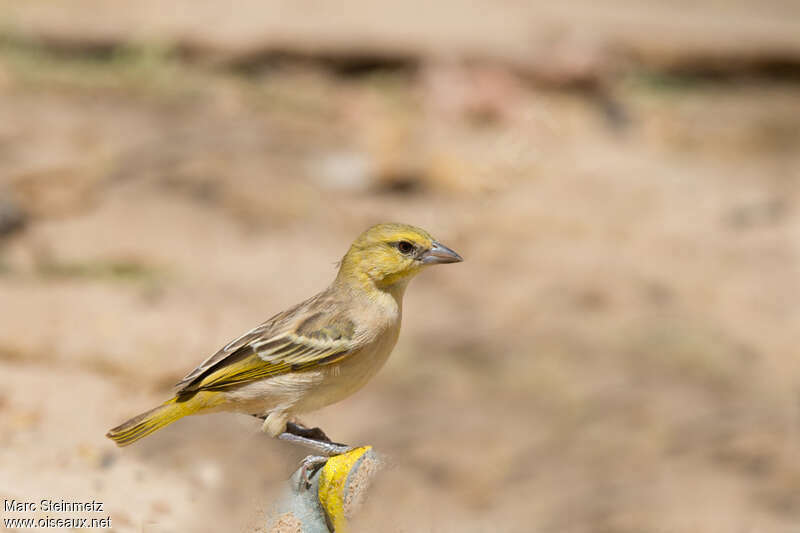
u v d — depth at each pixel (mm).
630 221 18438
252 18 24250
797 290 16359
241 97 21750
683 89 25094
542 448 11938
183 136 19047
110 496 6895
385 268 6527
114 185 16750
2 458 7398
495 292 15977
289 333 6379
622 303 15789
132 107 20250
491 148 20406
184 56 22656
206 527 6492
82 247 14742
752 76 25516
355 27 24375
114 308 12008
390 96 22797
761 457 12133
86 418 8594
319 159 19234
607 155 21203
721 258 17328
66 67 21516
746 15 28578
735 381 13844
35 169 16172
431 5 26922
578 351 14391
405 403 12977
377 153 18719
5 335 10641
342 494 5922
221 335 11734
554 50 23891
